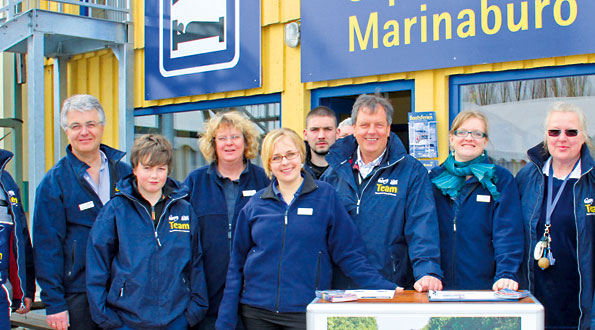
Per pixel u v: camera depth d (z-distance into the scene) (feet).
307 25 17.16
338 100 18.20
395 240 10.17
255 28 18.33
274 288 9.77
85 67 24.09
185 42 20.24
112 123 23.09
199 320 10.82
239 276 10.36
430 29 14.97
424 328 7.79
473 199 10.03
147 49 21.42
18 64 27.53
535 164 9.96
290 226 9.84
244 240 10.28
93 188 11.45
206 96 20.04
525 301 7.93
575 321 9.64
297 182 10.11
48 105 25.48
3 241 10.72
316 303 8.23
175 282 10.55
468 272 9.94
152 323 10.30
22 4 26.73
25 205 27.48
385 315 7.86
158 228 10.62
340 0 16.49
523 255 9.91
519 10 13.69
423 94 15.38
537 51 13.48
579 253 9.39
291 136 9.95
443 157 15.15
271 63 18.25
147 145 10.45
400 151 10.35
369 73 16.03
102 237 10.48
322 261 9.94
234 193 11.61
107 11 23.89
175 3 20.40
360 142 10.30
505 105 14.60
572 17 13.03
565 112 9.48
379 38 15.81
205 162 20.47
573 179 9.62
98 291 10.38
